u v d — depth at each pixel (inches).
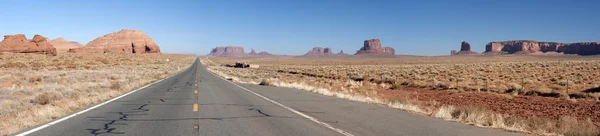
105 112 443.8
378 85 1307.8
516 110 652.7
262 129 336.8
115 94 704.4
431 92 1017.5
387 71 2377.0
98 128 331.6
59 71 1635.1
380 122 381.4
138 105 529.3
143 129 330.0
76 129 324.2
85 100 540.7
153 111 461.7
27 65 2054.6
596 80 1316.4
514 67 2461.9
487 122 383.6
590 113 601.6
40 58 3169.3
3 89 750.5
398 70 2495.1
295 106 535.5
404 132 323.3
